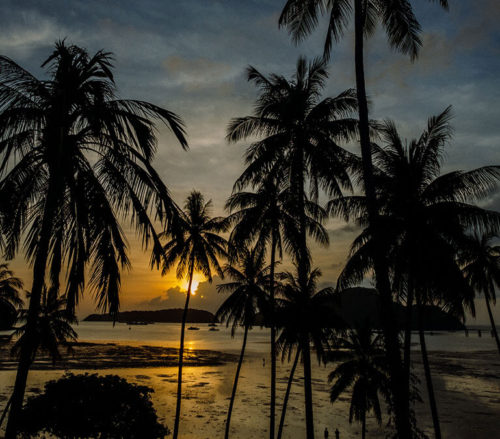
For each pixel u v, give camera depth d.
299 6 12.27
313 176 17.88
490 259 28.88
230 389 47.16
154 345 124.25
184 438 26.92
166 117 8.35
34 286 7.54
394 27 12.01
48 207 7.62
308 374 17.28
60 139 7.42
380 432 30.45
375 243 11.14
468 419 35.75
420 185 15.04
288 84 18.50
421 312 16.66
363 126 11.34
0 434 24.03
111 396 10.88
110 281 8.25
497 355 104.19
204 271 25.11
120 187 8.30
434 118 15.20
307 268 20.94
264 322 23.64
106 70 8.70
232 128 18.20
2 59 7.62
